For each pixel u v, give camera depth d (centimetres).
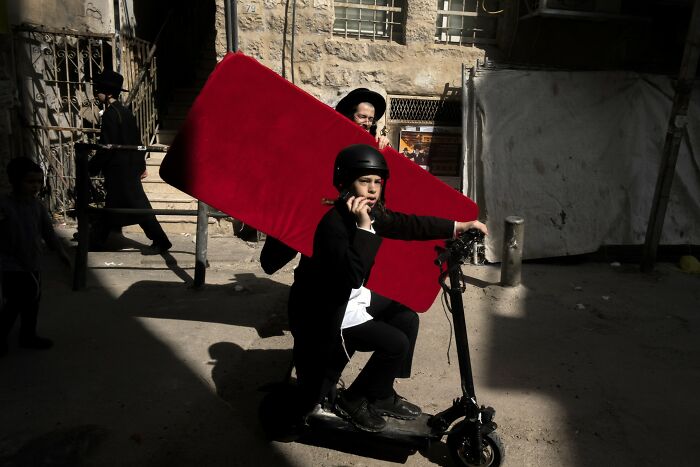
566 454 313
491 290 574
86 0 789
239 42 702
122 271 588
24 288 391
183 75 1112
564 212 680
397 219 279
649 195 698
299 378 296
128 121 622
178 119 946
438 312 513
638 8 712
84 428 319
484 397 370
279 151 332
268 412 309
